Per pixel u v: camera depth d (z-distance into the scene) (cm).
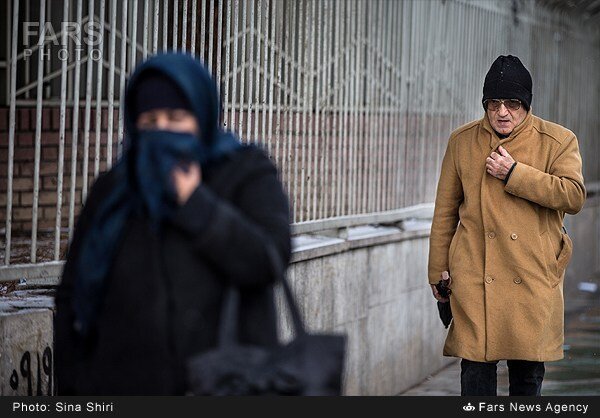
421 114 2659
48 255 1816
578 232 4144
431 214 2694
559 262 1708
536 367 1716
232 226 906
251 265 909
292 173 2111
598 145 4753
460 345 1694
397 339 2459
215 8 1877
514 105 1688
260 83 2011
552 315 1694
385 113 2469
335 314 2142
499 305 1678
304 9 2133
